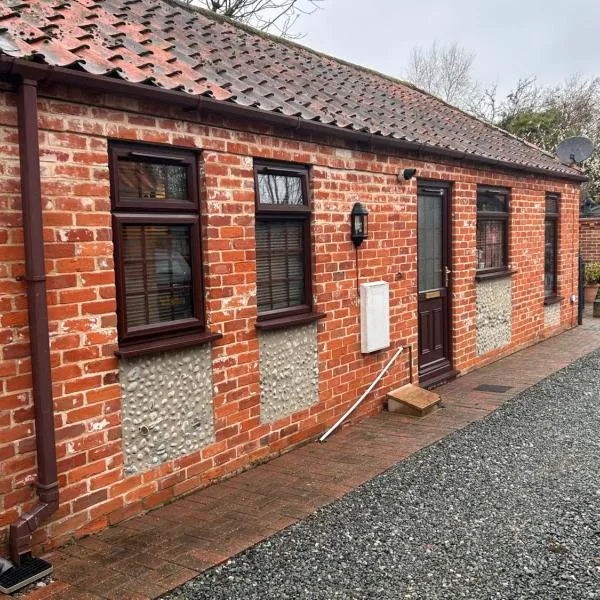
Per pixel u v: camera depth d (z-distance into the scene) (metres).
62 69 3.42
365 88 8.57
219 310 4.64
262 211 5.01
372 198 6.23
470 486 4.57
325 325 5.72
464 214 7.93
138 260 4.19
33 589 3.23
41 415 3.44
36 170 3.36
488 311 8.70
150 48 5.00
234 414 4.80
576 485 4.54
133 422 4.06
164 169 4.31
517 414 6.36
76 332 3.69
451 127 8.90
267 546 3.69
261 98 5.11
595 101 27.25
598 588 3.20
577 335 11.05
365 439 5.67
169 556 3.57
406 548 3.66
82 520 3.77
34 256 3.37
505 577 3.33
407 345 6.91
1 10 4.14
